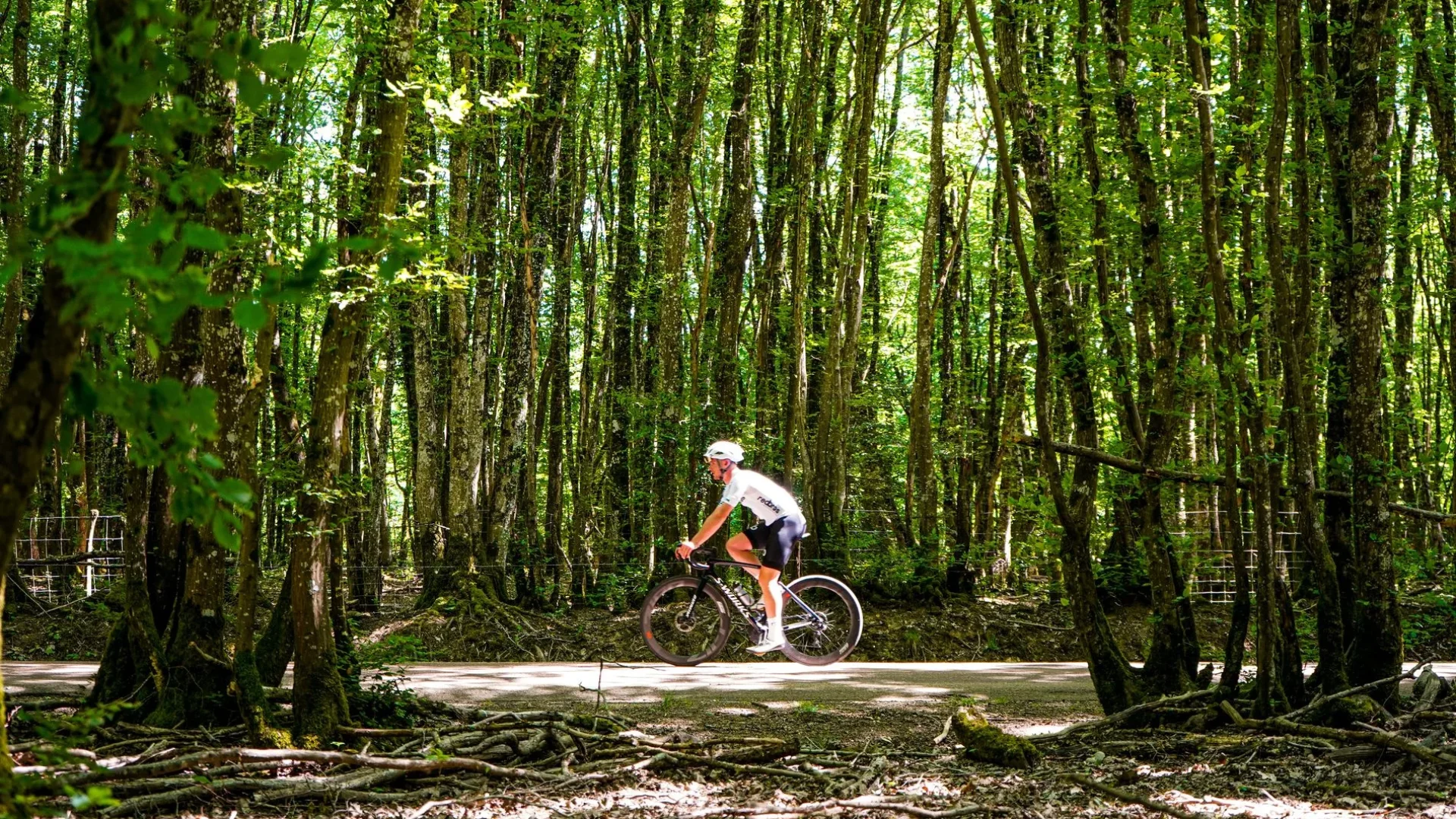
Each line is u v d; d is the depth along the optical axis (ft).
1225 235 27.27
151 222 6.67
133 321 7.64
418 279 20.22
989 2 54.29
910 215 73.56
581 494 52.39
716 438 47.44
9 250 7.01
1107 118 28.35
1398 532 37.17
